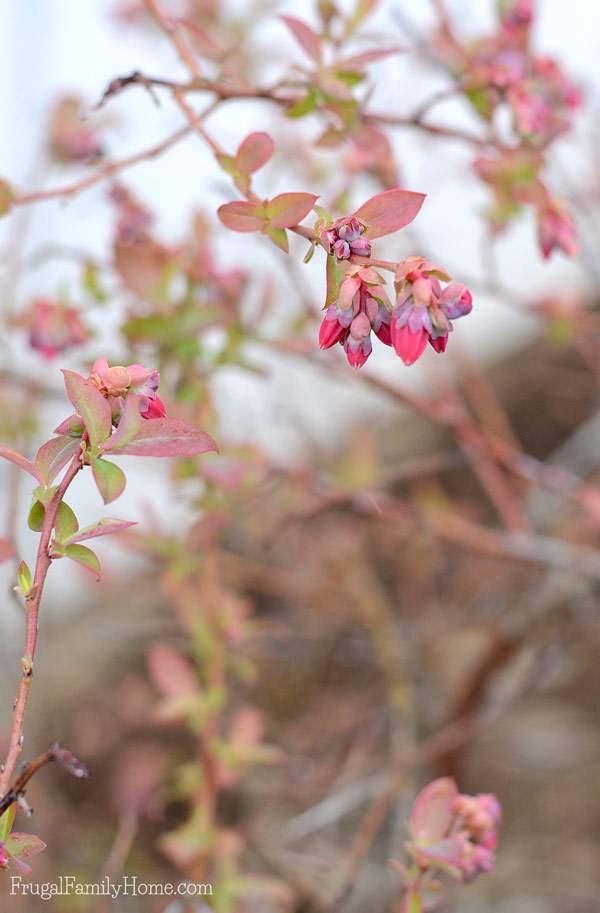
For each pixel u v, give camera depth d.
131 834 0.92
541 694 1.70
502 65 0.87
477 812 0.76
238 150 0.74
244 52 1.03
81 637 1.67
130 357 0.92
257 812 1.17
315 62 0.82
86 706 1.52
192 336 0.91
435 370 1.33
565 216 0.86
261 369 0.94
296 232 0.70
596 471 1.48
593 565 1.11
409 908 0.75
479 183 1.10
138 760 1.31
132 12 1.13
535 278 1.56
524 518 1.23
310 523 1.38
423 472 1.15
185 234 1.03
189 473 0.94
